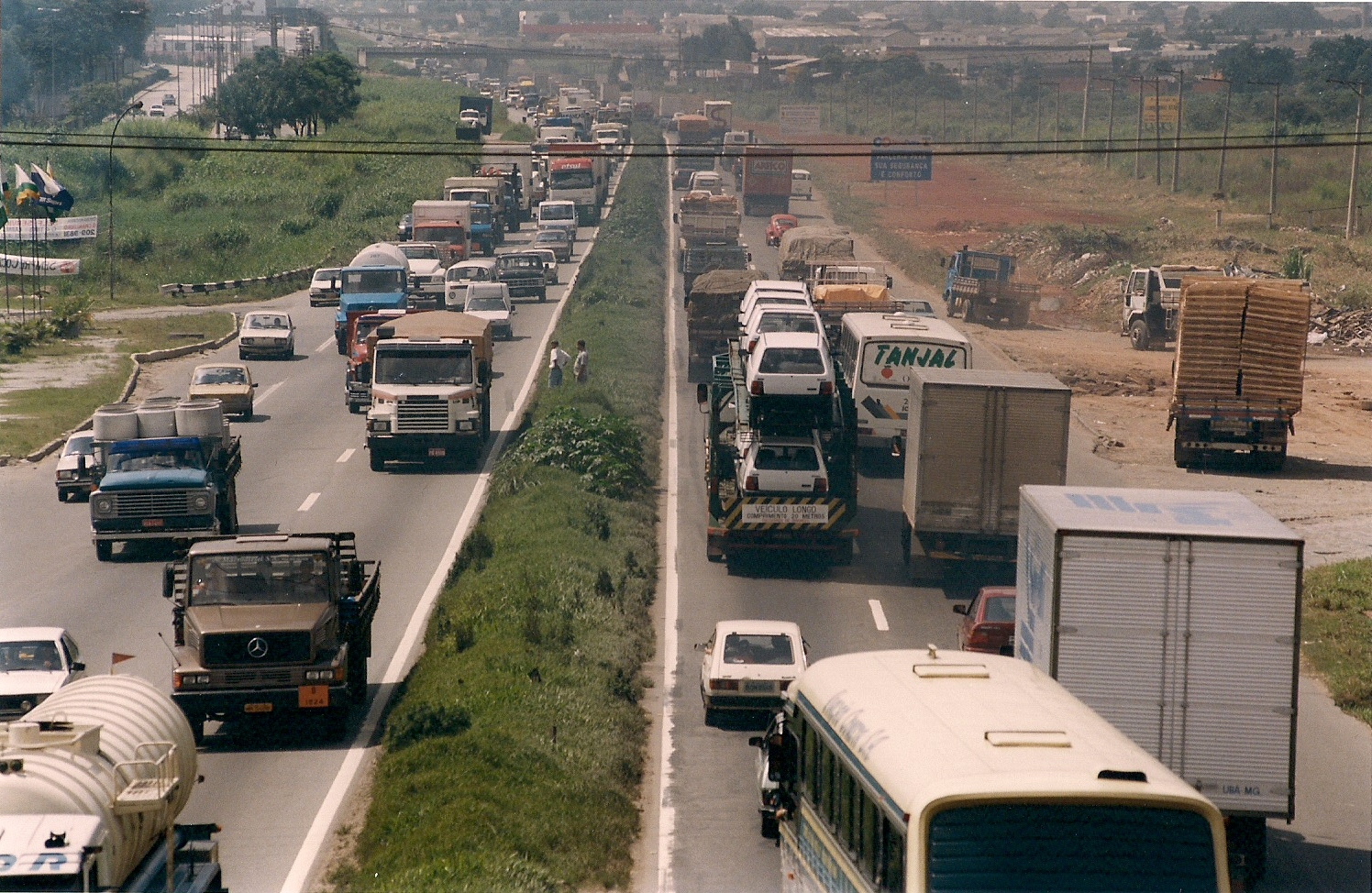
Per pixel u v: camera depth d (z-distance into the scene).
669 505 79.62
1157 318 132.50
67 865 22.03
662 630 58.00
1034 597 37.12
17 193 164.75
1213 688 34.09
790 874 28.20
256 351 128.50
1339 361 131.00
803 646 47.75
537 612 55.47
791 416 67.31
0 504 81.12
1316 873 35.72
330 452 92.25
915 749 21.77
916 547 63.50
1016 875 19.77
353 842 36.12
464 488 82.38
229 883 33.53
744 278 113.12
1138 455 91.50
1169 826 19.98
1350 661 53.81
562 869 33.69
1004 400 61.94
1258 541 33.78
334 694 43.31
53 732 26.23
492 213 196.25
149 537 68.12
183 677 42.88
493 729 41.72
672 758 44.12
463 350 87.94
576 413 85.81
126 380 118.25
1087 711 23.73
